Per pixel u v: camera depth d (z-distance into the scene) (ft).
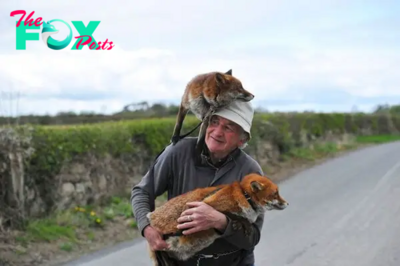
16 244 24.16
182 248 10.13
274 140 61.93
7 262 22.20
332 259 23.65
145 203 10.86
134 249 25.61
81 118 44.37
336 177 50.60
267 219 32.04
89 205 32.24
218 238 10.31
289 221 31.40
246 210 10.28
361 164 61.11
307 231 28.86
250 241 10.39
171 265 10.45
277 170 56.29
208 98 14.37
